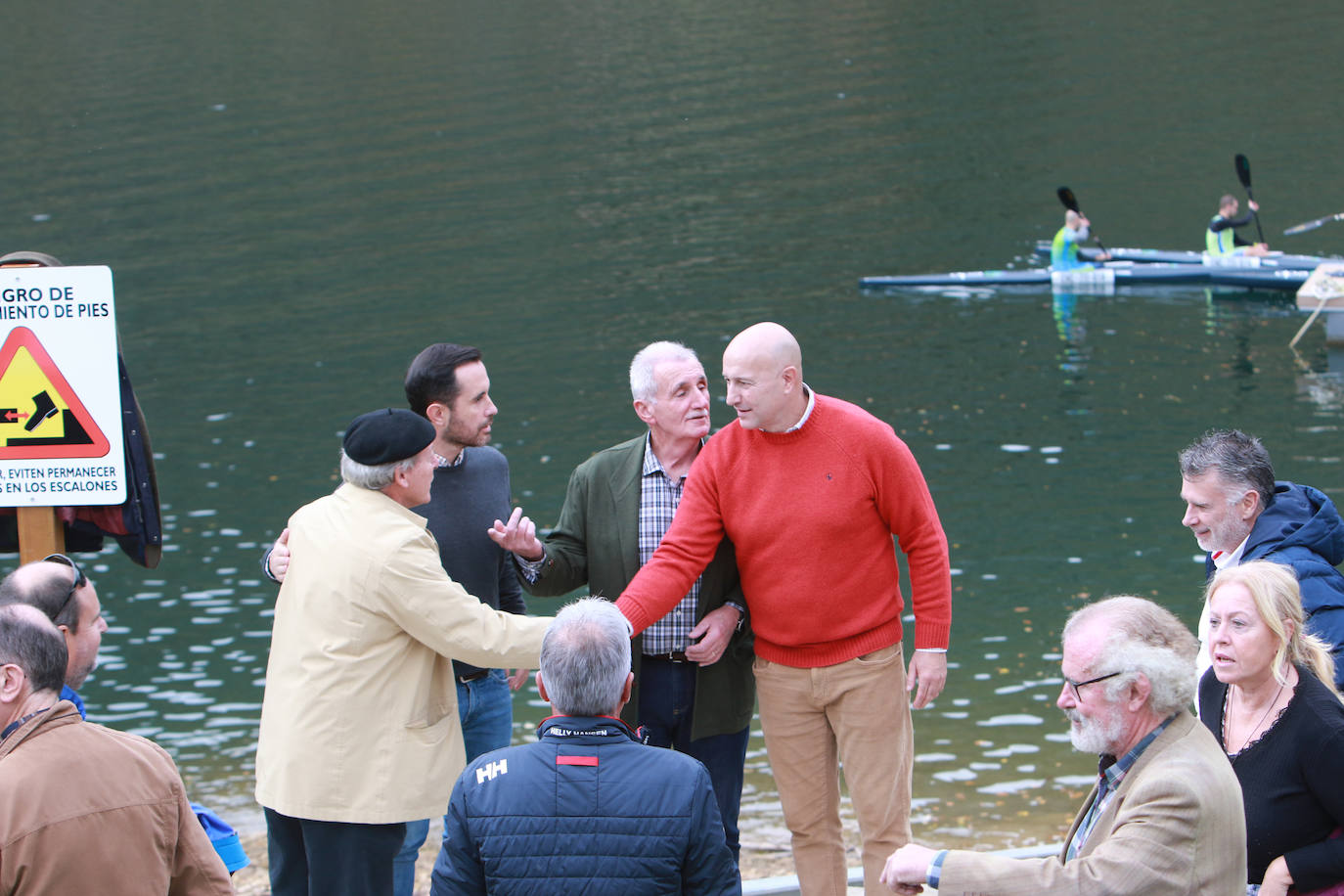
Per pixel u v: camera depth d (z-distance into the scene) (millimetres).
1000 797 12203
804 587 5992
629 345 29375
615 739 4383
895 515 5992
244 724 14875
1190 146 45562
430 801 5418
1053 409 24391
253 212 42562
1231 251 32844
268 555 5906
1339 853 4645
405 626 5340
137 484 6297
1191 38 59844
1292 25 60312
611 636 4418
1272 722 4777
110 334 6125
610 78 59000
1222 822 3848
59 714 4262
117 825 4176
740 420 5918
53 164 48375
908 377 26625
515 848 4250
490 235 39719
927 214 40125
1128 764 4031
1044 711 13945
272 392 27359
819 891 6332
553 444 23547
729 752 6523
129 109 55438
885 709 6051
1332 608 5242
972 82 55562
